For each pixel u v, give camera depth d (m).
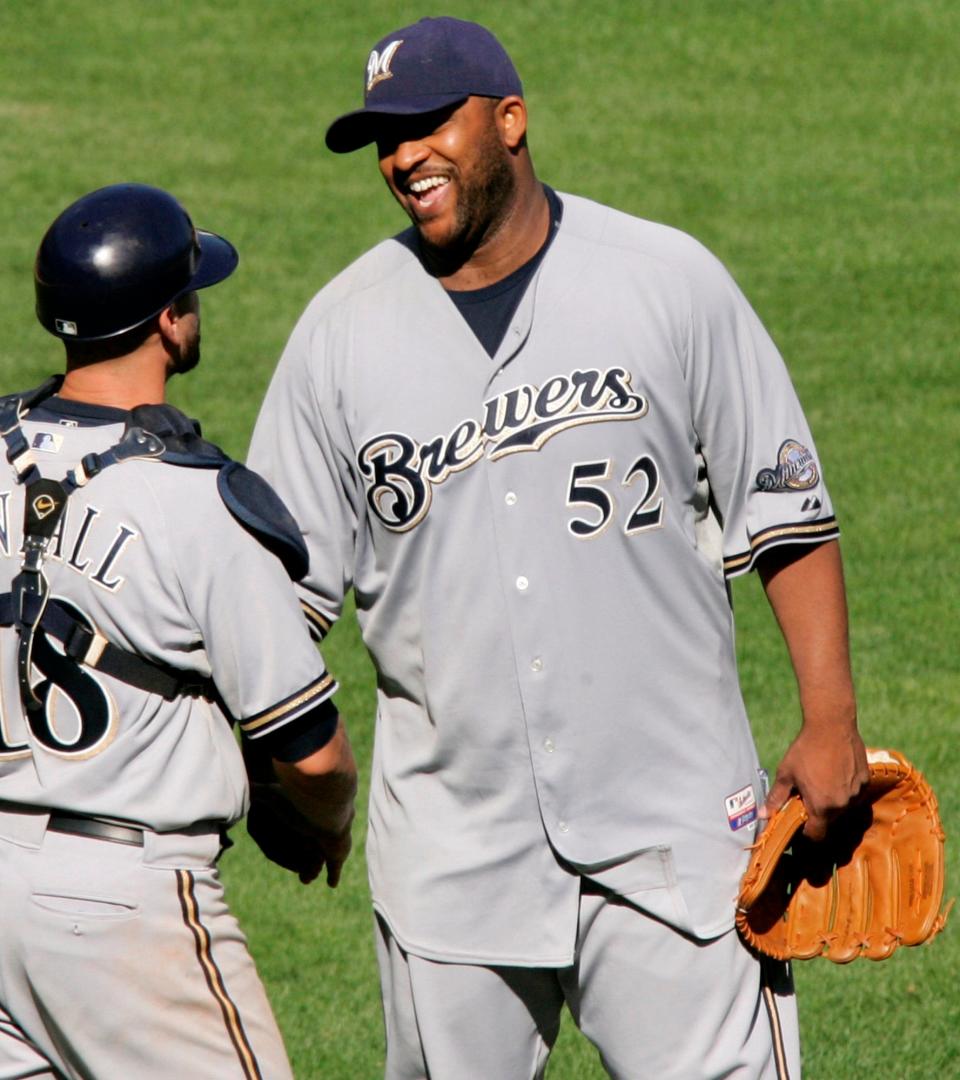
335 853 13.55
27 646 11.72
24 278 50.41
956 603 29.81
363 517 12.70
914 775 12.68
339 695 26.89
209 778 12.01
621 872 12.34
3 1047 12.33
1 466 12.02
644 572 12.16
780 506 12.44
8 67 69.94
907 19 73.56
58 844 11.76
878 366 43.25
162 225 12.16
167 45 72.94
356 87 68.75
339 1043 17.27
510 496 12.09
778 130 63.62
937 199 56.97
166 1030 11.84
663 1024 12.52
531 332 12.15
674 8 75.44
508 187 12.13
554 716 12.18
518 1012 12.73
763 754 24.12
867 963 18.75
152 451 11.80
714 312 12.29
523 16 75.06
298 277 50.69
